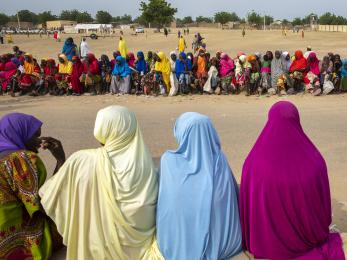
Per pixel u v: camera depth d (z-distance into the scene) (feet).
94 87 43.45
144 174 10.23
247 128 27.09
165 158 10.59
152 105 36.76
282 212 10.52
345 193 16.84
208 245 10.28
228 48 107.86
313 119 29.27
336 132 25.59
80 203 10.14
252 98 38.73
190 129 10.36
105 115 10.23
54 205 10.25
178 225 10.23
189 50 109.70
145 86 42.11
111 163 10.14
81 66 43.04
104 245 10.16
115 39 167.12
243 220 10.98
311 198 10.55
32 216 10.50
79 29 287.89
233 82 41.09
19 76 43.60
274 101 36.83
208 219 10.12
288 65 40.93
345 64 39.32
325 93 39.37
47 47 120.37
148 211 10.39
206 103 36.99
